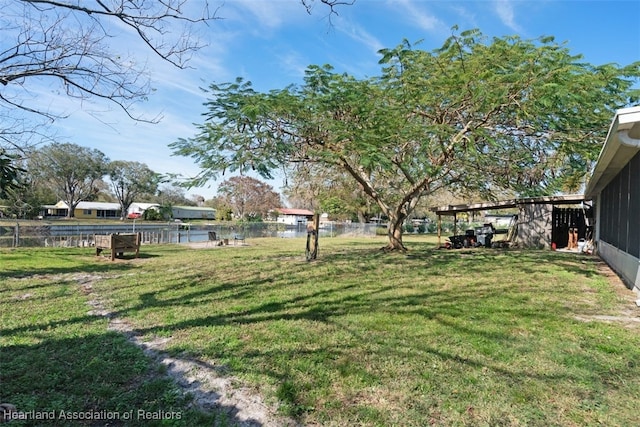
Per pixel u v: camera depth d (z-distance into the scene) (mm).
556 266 10180
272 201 45000
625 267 7617
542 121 9445
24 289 6844
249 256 13305
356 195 28188
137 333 4254
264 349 3697
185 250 16203
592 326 4500
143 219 48656
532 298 6090
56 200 52688
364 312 5160
